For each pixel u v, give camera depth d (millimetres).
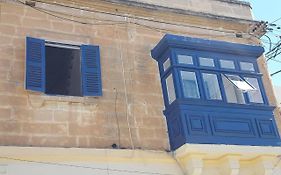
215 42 11086
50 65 10797
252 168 10336
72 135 8992
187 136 9414
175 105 9930
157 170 9367
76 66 10445
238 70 11180
